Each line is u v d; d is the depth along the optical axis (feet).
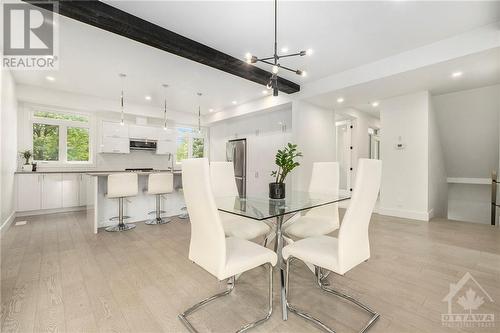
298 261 8.59
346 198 7.69
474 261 8.33
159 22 8.66
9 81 12.60
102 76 13.93
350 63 12.21
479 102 13.89
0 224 10.98
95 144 19.24
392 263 8.18
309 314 5.46
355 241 5.05
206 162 4.52
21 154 16.17
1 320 5.16
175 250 9.55
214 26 8.94
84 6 7.19
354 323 5.14
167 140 22.45
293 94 15.97
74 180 17.08
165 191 13.92
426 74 11.34
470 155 16.39
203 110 22.88
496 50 8.96
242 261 4.84
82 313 5.46
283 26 8.94
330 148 18.53
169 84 15.33
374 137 25.50
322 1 7.53
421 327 4.96
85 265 8.07
